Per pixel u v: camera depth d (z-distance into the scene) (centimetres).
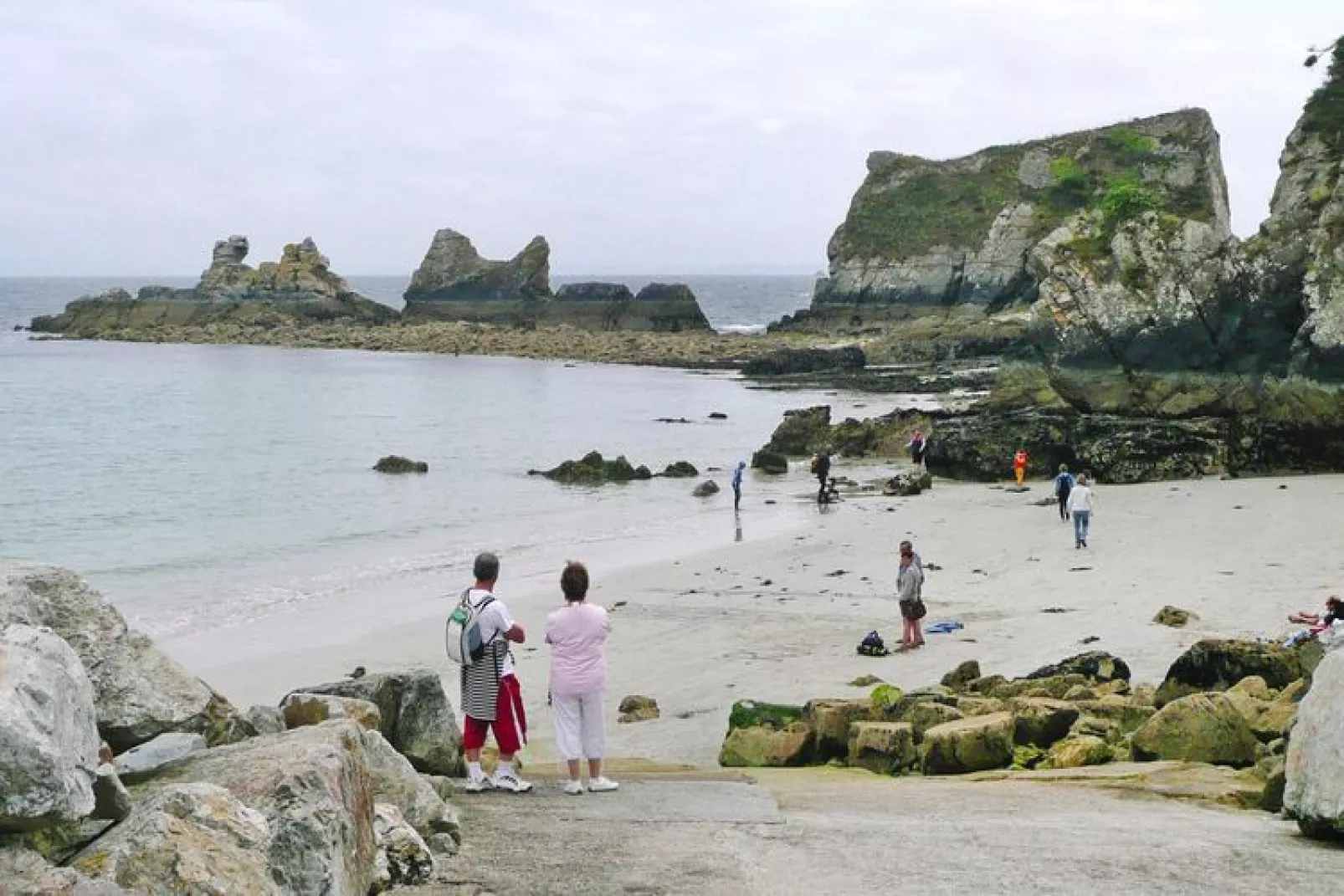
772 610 2459
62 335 15200
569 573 1015
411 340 13250
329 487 4834
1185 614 2109
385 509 4278
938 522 3547
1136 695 1500
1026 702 1321
